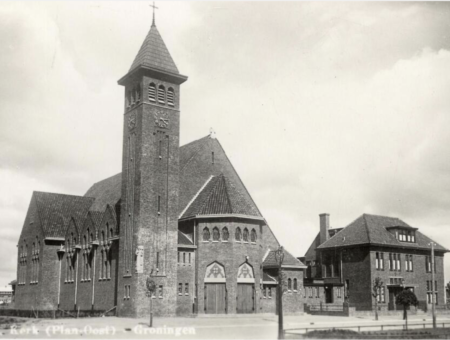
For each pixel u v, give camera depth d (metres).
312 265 83.25
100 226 63.75
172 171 57.69
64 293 70.94
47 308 71.19
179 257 57.28
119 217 60.44
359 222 75.12
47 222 74.75
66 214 77.38
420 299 74.19
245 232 58.75
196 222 58.69
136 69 57.19
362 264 71.06
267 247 66.62
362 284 70.56
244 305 57.12
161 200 56.41
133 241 54.94
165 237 55.94
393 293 70.56
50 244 73.25
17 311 62.09
